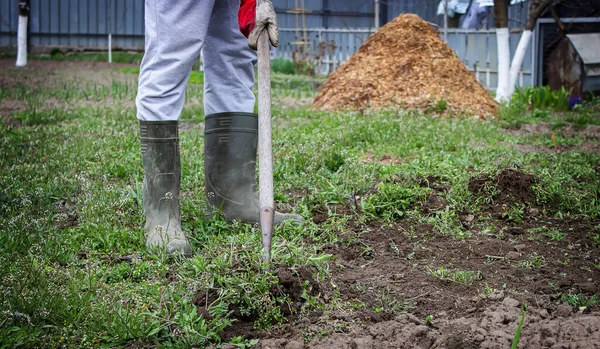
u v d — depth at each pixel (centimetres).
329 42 1529
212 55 415
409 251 400
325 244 402
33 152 552
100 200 435
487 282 371
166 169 396
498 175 466
